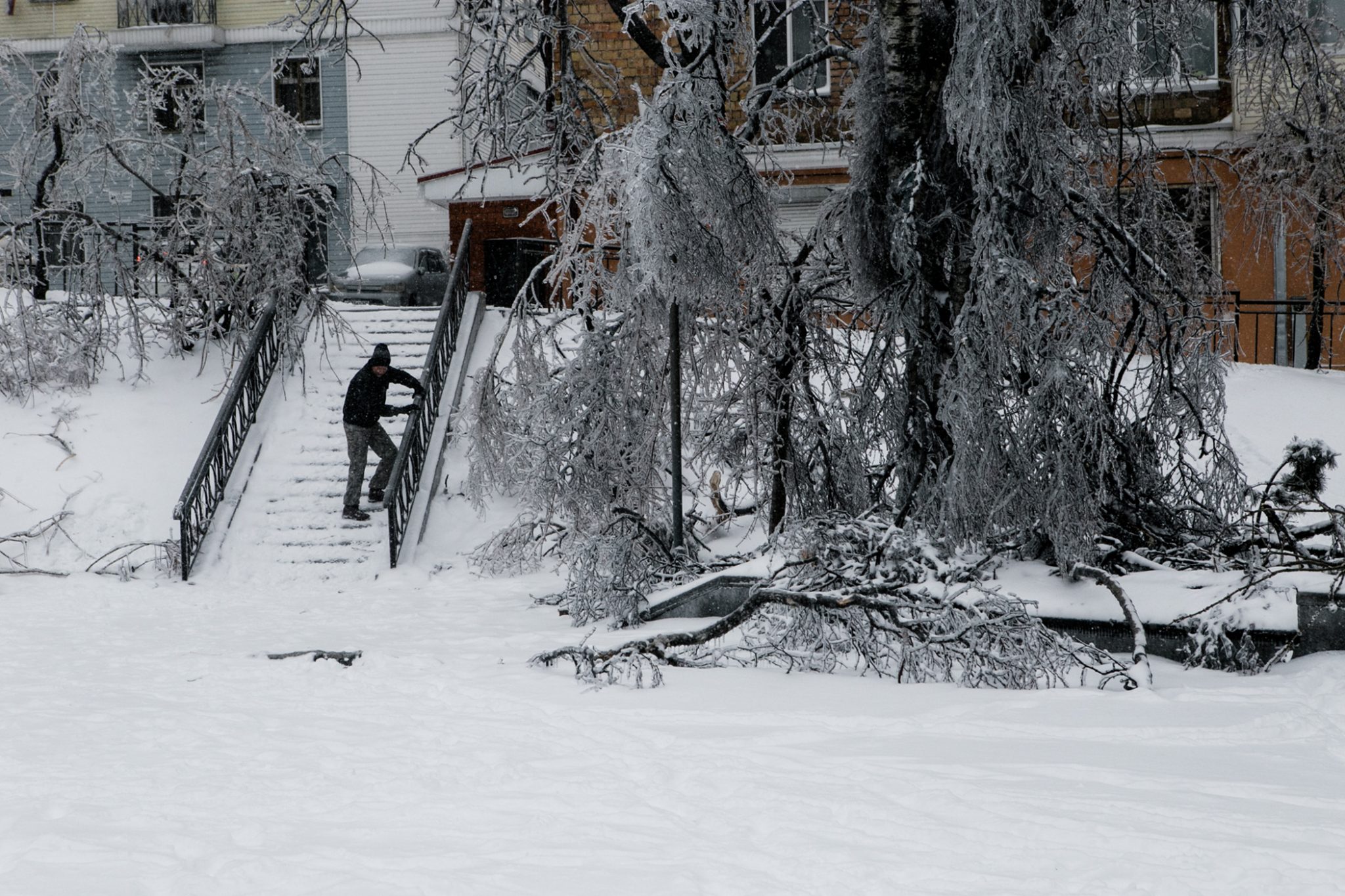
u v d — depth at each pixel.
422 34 37.03
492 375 14.64
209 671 10.44
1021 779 6.47
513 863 5.08
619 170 11.96
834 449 13.85
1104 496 11.34
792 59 23.08
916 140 12.28
